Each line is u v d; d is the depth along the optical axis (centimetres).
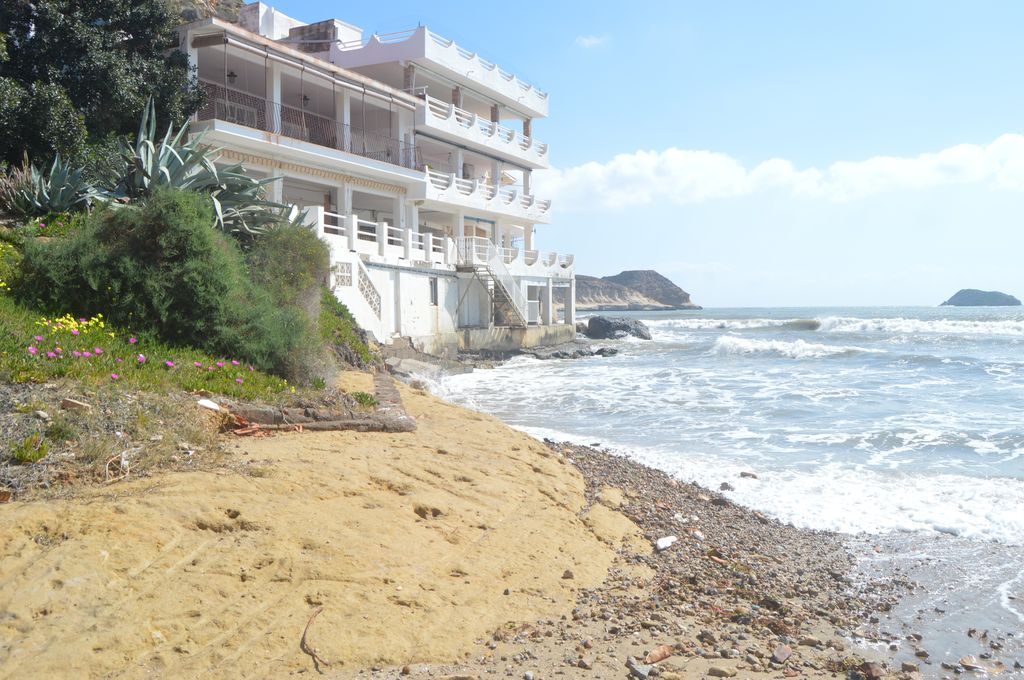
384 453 801
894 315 10812
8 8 1858
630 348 4256
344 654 444
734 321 8006
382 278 2639
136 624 427
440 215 3825
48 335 828
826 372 2678
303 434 841
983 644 580
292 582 497
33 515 495
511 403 1931
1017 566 759
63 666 387
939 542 838
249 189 1431
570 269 4388
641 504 890
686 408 1836
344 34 3653
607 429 1546
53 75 1856
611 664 481
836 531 881
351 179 2841
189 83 2227
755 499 1000
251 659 425
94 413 668
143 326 996
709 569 704
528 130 4356
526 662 473
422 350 2828
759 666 506
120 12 2097
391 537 588
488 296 3438
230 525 547
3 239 1162
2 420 605
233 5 3859
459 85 3719
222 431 778
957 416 1694
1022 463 1225
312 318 1357
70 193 1374
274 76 2514
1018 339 4381
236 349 1042
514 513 714
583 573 628
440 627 491
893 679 509
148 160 1338
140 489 566
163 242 1031
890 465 1214
